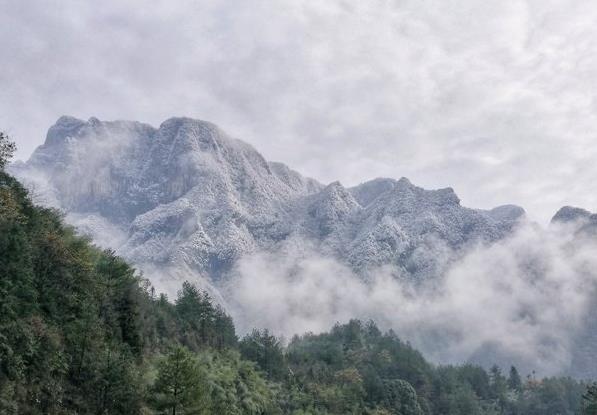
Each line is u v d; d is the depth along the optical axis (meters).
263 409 118.69
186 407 67.81
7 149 73.88
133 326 85.81
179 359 69.12
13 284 61.12
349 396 163.00
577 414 196.38
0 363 52.50
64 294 70.00
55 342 61.06
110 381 64.69
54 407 57.50
